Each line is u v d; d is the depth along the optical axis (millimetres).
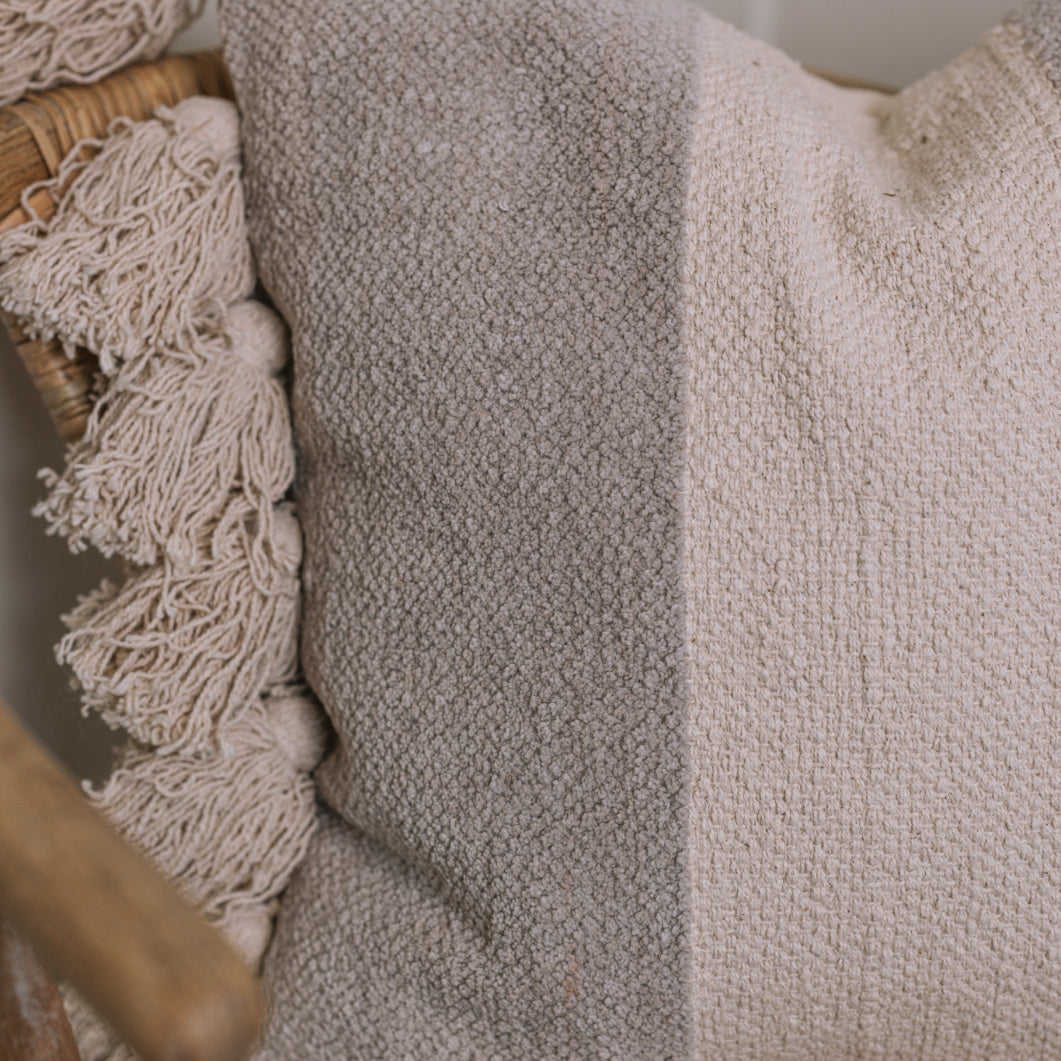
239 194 656
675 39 646
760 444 617
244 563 655
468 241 629
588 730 624
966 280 625
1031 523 619
